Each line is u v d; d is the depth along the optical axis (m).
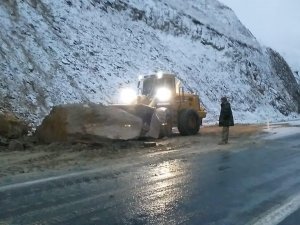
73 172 8.79
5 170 8.99
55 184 7.62
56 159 10.51
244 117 34.81
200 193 7.04
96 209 6.01
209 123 26.69
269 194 7.01
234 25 47.78
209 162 10.26
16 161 10.20
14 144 12.28
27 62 18.92
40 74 19.09
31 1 23.09
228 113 14.34
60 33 23.30
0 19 19.75
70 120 13.04
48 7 24.14
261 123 28.16
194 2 44.06
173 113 17.28
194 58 36.03
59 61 21.20
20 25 20.66
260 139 15.79
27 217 5.62
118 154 11.41
